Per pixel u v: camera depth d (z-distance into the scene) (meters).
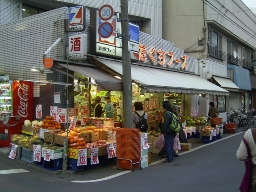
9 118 10.56
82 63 10.62
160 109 15.98
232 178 7.81
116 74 10.52
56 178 7.79
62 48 10.43
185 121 14.69
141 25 20.84
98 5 17.23
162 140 10.68
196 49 21.27
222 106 24.58
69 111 10.46
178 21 21.83
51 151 8.28
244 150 4.22
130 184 7.27
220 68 23.27
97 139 9.52
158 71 14.33
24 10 15.80
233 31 25.98
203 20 21.22
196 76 19.16
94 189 6.86
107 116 12.34
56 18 10.62
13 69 11.90
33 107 11.20
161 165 9.44
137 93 14.38
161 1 21.38
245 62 31.23
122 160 8.74
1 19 14.48
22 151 9.52
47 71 10.80
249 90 31.31
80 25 10.21
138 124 10.30
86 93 11.84
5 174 8.08
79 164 8.32
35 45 11.13
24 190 6.75
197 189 6.86
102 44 11.02
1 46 12.53
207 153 11.55
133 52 12.78
